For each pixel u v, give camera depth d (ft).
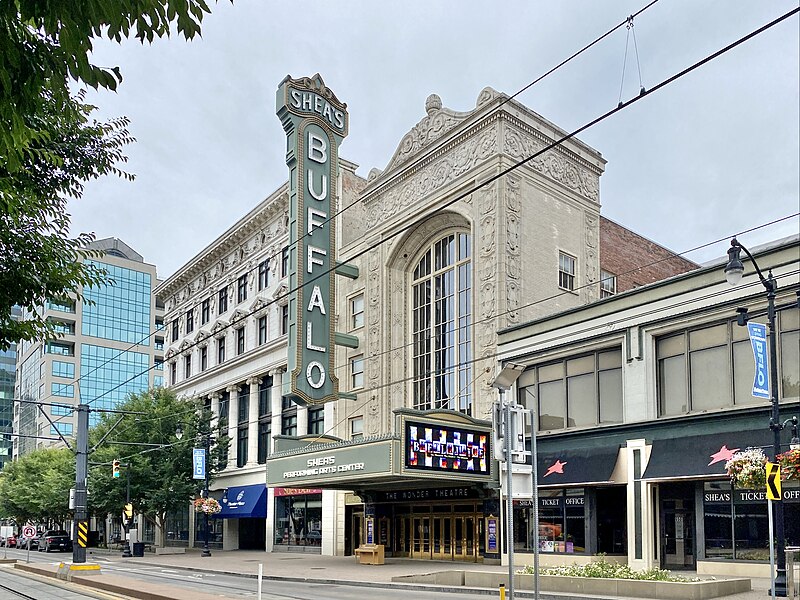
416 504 130.21
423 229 138.00
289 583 94.58
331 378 135.74
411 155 139.33
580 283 133.49
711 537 86.99
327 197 139.74
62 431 411.13
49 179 35.60
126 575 107.86
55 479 205.57
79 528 103.45
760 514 83.15
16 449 479.00
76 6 17.04
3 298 33.17
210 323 211.82
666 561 92.94
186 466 176.24
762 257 87.76
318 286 136.67
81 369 427.74
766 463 66.08
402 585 85.30
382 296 143.02
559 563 102.53
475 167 126.72
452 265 133.28
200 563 134.72
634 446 97.09
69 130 35.27
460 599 71.72
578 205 136.15
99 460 173.06
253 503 174.60
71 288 36.55
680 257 176.96
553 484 104.12
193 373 217.36
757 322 88.02
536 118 129.90
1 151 20.33
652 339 98.32
